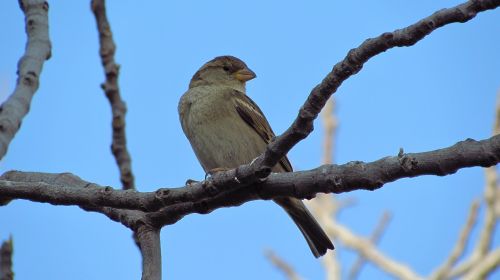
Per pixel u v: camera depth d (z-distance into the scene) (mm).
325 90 6824
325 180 7227
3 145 9500
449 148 6477
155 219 8688
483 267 13539
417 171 6625
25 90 10141
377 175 6895
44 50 10617
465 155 6371
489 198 13750
